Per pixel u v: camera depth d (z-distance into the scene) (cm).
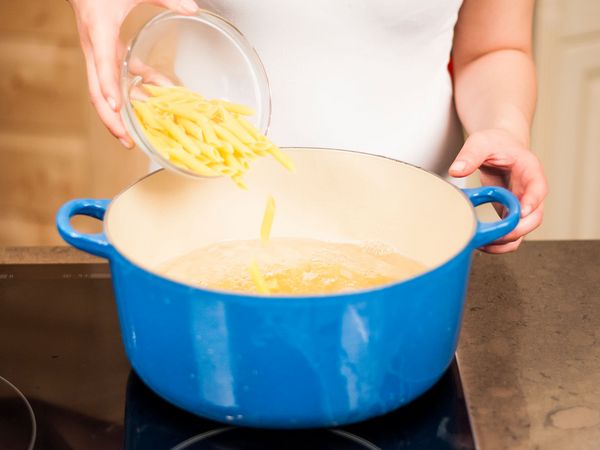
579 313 89
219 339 66
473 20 125
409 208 91
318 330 65
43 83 196
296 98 117
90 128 199
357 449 70
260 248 96
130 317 71
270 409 69
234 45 97
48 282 94
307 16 110
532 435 72
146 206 88
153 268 90
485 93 120
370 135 119
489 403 76
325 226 98
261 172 96
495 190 83
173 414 74
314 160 95
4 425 73
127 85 88
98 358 82
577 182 204
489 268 98
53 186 206
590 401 76
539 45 192
